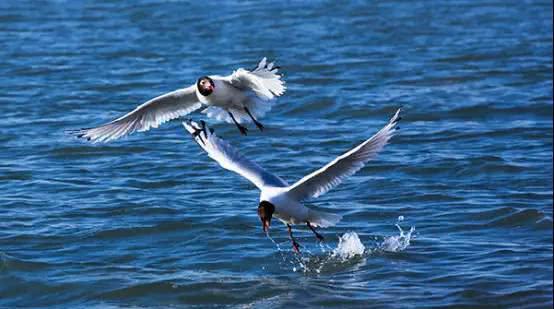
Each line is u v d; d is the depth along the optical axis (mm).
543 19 35938
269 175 11797
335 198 16484
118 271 13312
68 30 32250
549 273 12938
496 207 15758
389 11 36938
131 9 36125
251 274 13250
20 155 18875
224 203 16016
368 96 24219
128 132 12430
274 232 14648
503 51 30109
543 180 17531
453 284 12719
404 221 15250
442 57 29141
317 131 21250
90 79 25516
